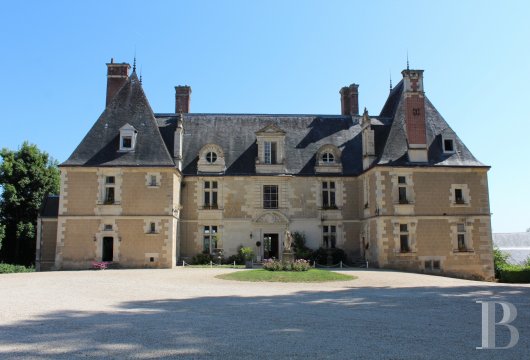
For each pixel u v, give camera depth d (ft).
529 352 23.84
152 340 26.18
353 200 102.78
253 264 94.43
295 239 98.94
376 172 91.35
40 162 131.75
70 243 88.53
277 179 101.76
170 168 90.74
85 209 89.56
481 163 93.91
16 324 31.14
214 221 99.81
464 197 92.63
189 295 48.60
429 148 95.96
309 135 110.42
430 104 103.91
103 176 90.84
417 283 63.21
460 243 91.61
